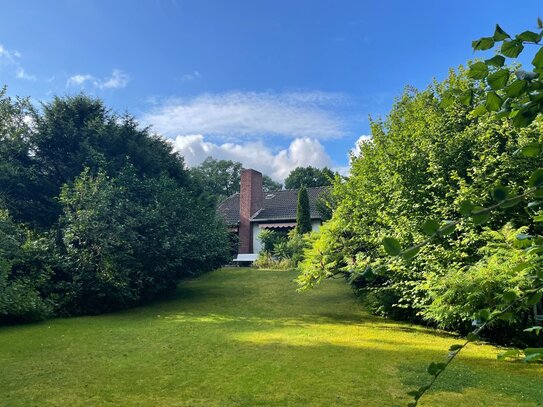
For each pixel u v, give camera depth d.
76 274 13.29
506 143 8.80
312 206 28.94
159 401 4.95
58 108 16.38
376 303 11.86
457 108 10.50
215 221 19.83
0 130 14.84
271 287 17.22
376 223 10.91
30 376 5.96
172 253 15.38
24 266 12.78
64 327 10.41
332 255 10.40
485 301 7.02
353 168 14.06
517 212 8.11
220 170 60.75
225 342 8.28
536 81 1.21
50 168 16.06
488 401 4.87
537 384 5.51
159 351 7.48
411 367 6.33
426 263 8.92
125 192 15.17
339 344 8.11
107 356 7.12
